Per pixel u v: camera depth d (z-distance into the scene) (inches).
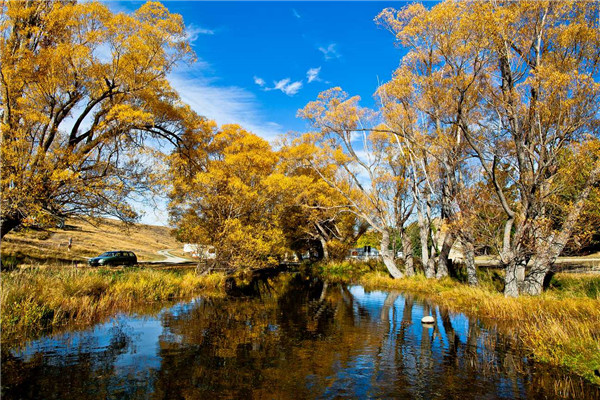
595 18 578.2
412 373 278.8
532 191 574.9
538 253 589.9
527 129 601.3
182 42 716.0
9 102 561.9
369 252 2224.4
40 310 379.2
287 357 318.0
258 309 561.0
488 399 229.5
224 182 850.1
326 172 1170.6
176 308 531.5
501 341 373.4
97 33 629.6
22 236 1339.8
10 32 607.5
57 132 655.8
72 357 291.7
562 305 469.7
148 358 299.9
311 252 1854.1
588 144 535.8
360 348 348.8
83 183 591.2
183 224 861.8
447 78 663.1
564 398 230.5
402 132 812.0
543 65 601.6
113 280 591.5
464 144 726.5
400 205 997.8
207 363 295.0
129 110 634.2
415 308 586.2
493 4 587.5
